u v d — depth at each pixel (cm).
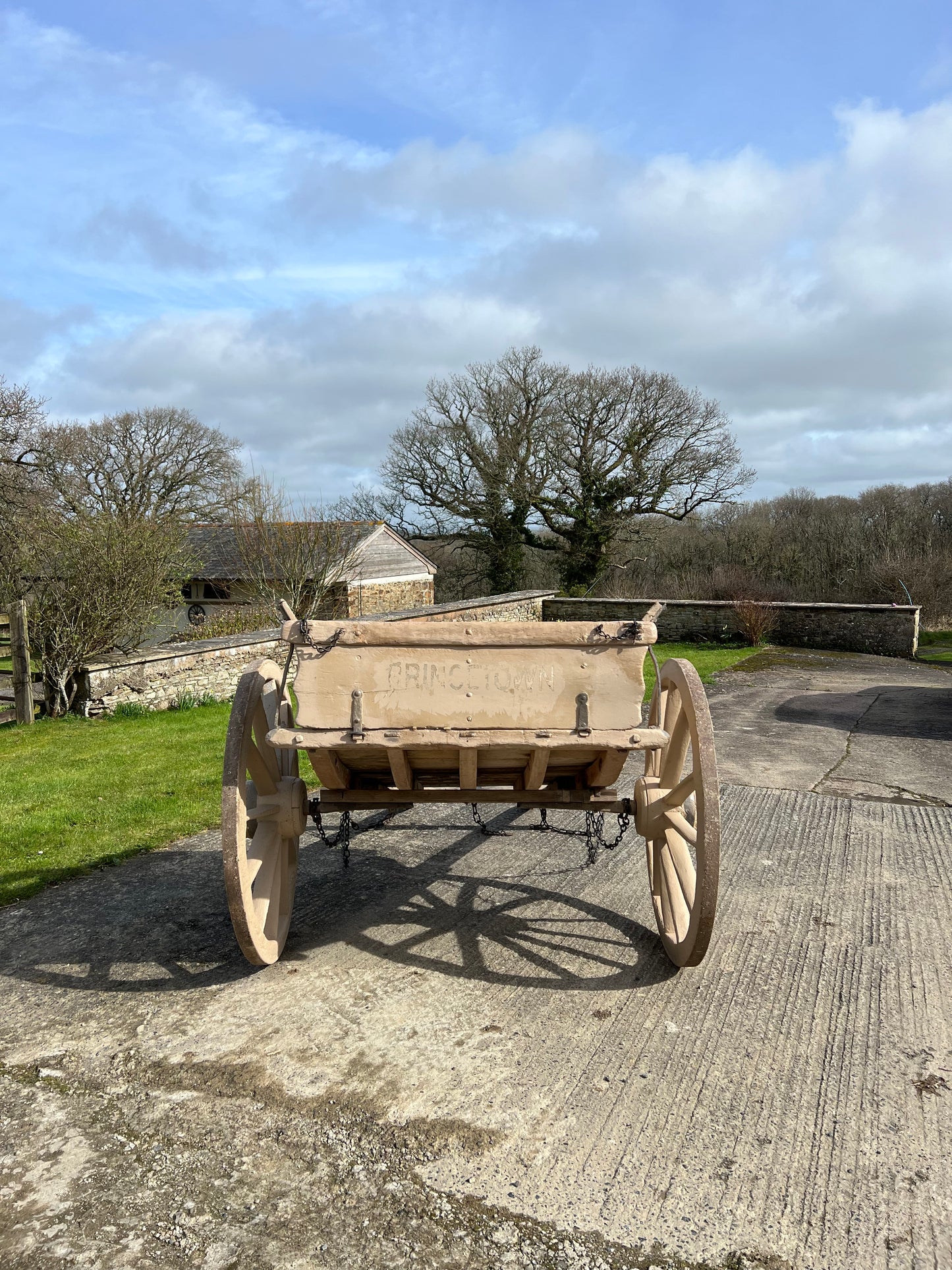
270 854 318
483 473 3088
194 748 762
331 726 273
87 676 940
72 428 2956
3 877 430
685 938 303
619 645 270
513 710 272
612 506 3052
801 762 690
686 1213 203
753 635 1962
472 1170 218
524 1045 274
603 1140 228
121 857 461
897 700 1062
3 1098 250
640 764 711
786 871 434
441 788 330
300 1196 210
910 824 516
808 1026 285
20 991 312
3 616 1027
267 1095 249
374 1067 262
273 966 330
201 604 2147
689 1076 257
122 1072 262
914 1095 248
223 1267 189
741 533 3194
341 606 2108
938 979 319
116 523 1014
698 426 2995
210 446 3278
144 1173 218
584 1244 194
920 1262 188
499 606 2023
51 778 652
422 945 347
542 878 423
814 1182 212
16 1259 191
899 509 3128
